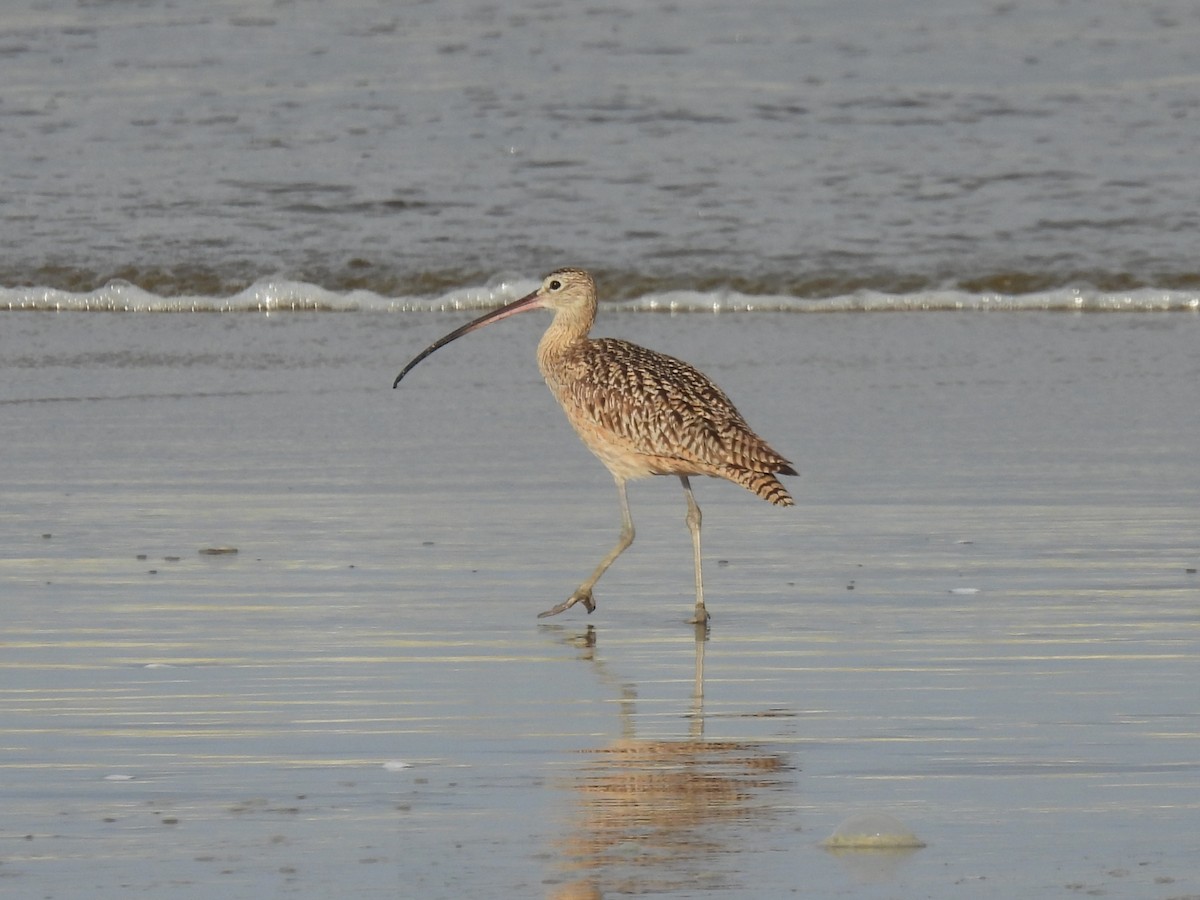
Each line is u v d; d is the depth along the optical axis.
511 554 14.57
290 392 20.61
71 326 24.08
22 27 39.09
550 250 26.83
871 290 25.69
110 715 10.52
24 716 10.48
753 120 33.28
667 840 8.59
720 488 16.78
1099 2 42.22
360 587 13.52
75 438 18.36
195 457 17.62
